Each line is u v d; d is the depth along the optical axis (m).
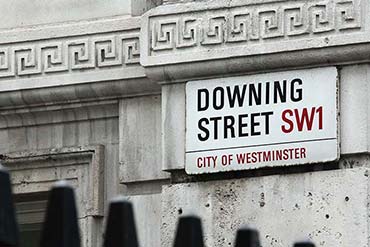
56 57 13.66
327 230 12.29
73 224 7.05
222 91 12.84
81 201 13.59
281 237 12.45
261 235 12.51
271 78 12.69
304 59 12.52
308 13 12.55
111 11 13.59
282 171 12.57
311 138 12.48
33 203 13.86
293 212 12.43
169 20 13.02
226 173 12.76
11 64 13.79
